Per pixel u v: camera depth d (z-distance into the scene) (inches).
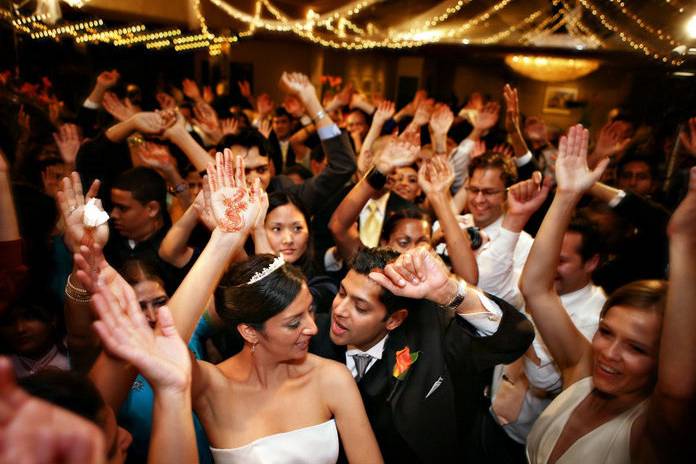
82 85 249.8
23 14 193.6
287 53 495.8
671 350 39.9
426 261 52.9
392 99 522.9
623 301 48.3
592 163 126.4
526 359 69.4
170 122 102.7
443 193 80.3
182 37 299.9
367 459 52.4
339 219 93.2
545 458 54.1
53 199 87.5
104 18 242.2
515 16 268.5
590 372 55.5
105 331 38.1
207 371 52.5
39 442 19.1
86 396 35.3
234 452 51.1
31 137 128.9
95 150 108.7
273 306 49.2
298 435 51.8
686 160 122.7
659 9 161.9
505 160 107.5
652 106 179.6
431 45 329.7
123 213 94.0
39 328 63.9
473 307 53.9
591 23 235.3
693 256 39.7
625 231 98.6
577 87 387.5
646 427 44.6
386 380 61.1
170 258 81.1
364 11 305.0
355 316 59.4
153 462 38.5
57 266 82.3
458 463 59.7
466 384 58.6
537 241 57.8
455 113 294.4
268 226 88.5
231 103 259.9
